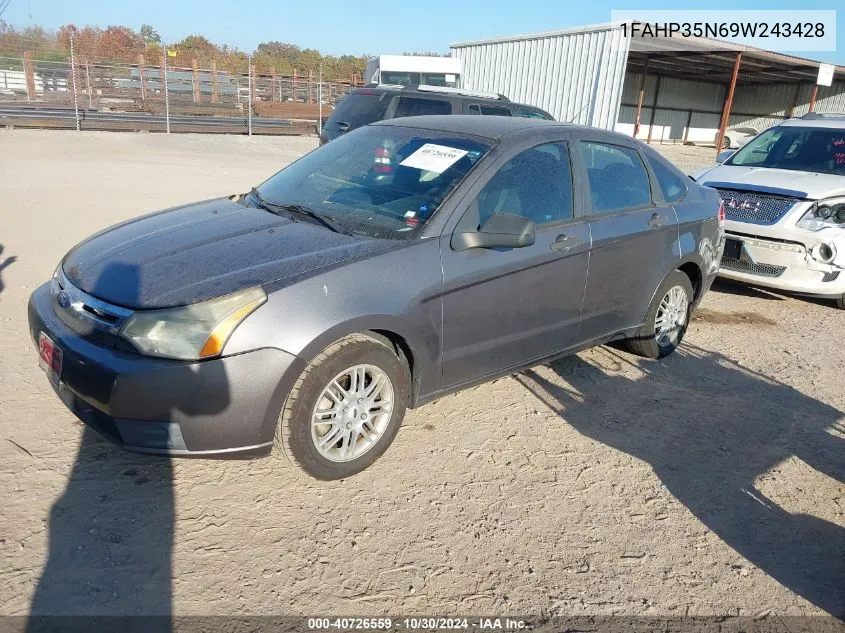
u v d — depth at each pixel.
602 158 4.53
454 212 3.60
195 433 2.90
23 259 6.57
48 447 3.46
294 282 3.05
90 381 2.90
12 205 9.03
